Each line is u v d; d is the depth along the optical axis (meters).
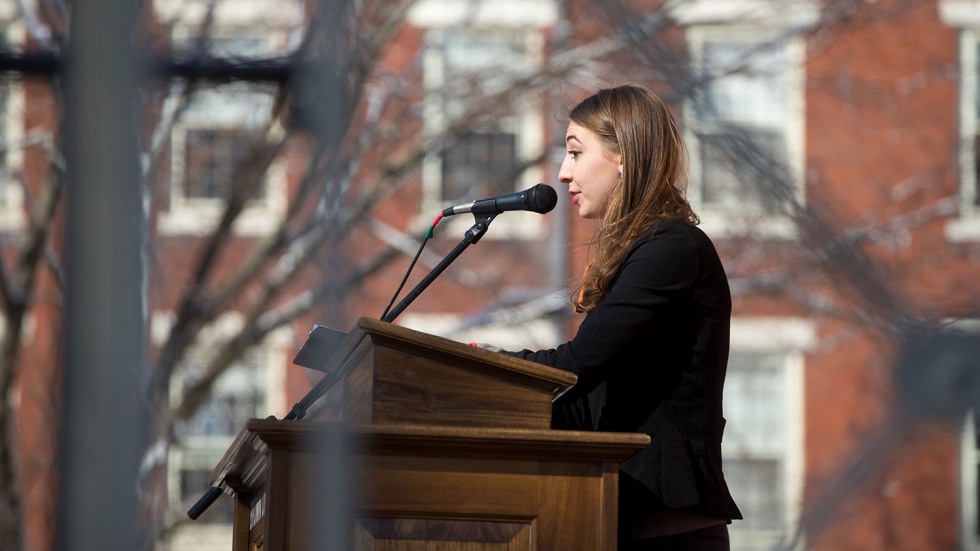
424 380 7.66
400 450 7.41
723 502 8.48
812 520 35.03
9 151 30.39
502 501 7.48
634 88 9.47
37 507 28.92
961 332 12.92
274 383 35.62
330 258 9.21
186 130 29.52
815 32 33.41
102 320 6.95
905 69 35.88
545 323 32.53
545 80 31.42
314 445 7.23
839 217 32.34
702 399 8.63
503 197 9.46
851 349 35.94
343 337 8.62
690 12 31.75
